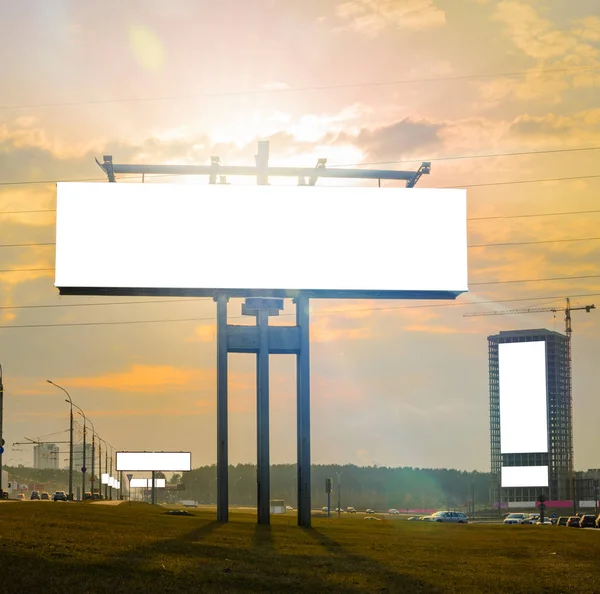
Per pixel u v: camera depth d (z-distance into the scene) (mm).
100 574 26281
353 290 60000
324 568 32125
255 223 59875
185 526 51469
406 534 57469
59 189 59281
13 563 26750
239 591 25328
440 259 61125
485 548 46625
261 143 61188
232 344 58000
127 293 59156
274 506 175500
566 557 42125
